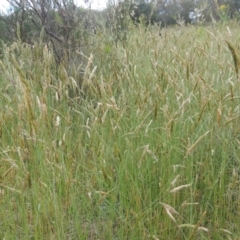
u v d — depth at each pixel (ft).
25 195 7.04
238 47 10.14
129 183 7.45
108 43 13.34
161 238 7.14
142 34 14.28
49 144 7.41
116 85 9.87
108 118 8.75
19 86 7.74
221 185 7.43
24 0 13.57
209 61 10.09
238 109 8.04
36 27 13.98
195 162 8.20
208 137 8.02
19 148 6.83
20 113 7.26
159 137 7.83
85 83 8.29
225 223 7.47
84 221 7.72
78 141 8.03
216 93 8.20
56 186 7.57
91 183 7.54
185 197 7.47
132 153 7.67
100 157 7.56
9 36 14.37
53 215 7.18
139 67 10.57
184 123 7.93
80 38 13.10
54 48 12.81
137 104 8.40
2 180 6.80
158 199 7.51
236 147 8.54
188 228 7.19
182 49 12.28
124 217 7.62
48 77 8.30
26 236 6.77
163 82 8.59
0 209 7.50
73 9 13.21
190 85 8.78
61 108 9.46
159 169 7.80
